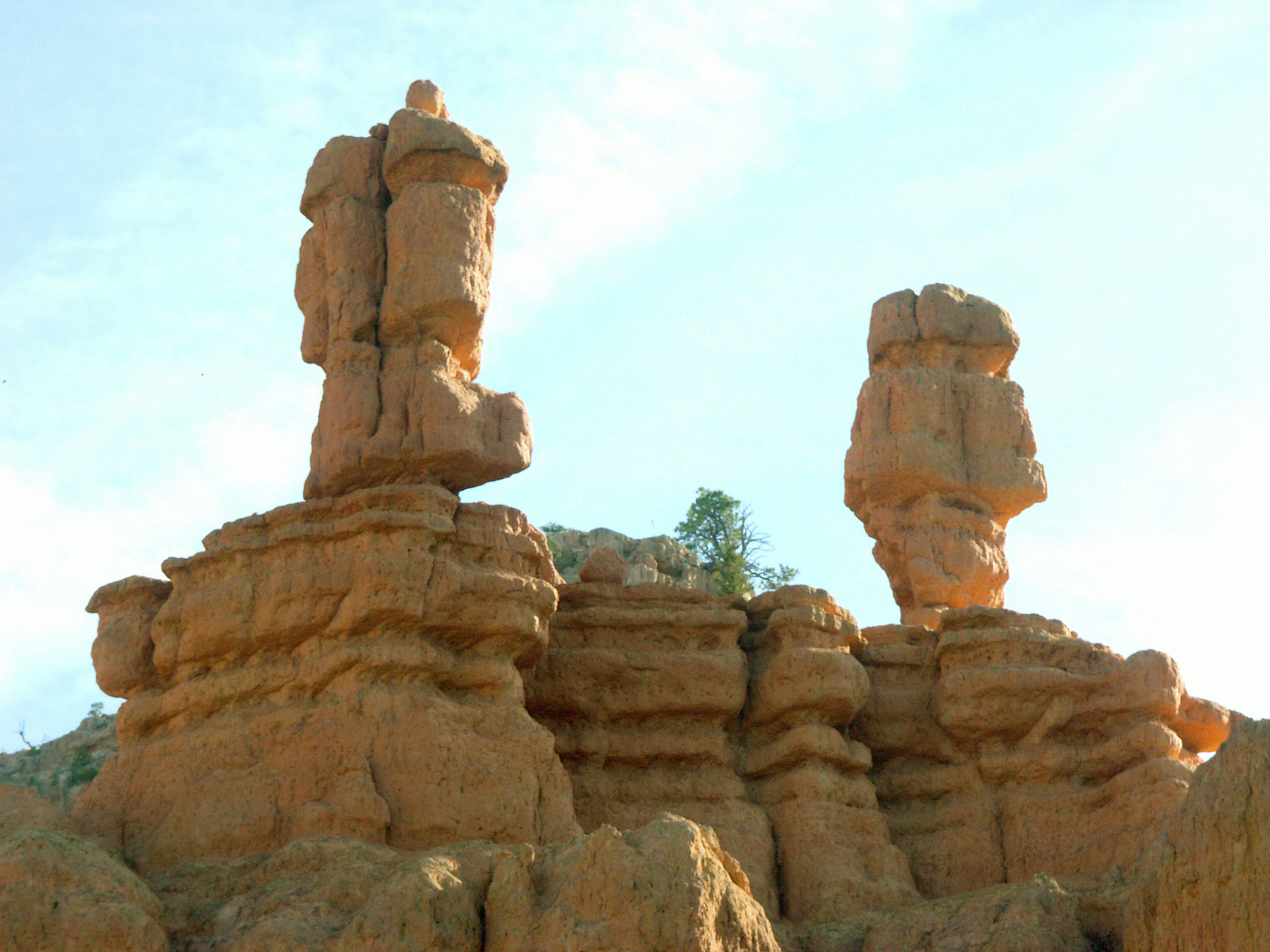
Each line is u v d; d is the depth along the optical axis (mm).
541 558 28609
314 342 29578
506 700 26672
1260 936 22266
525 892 22172
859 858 28281
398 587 26016
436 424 28266
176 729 26672
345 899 22750
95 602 27969
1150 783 27984
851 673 29422
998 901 25812
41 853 22188
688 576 55656
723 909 21953
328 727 25375
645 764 29266
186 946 22578
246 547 26891
